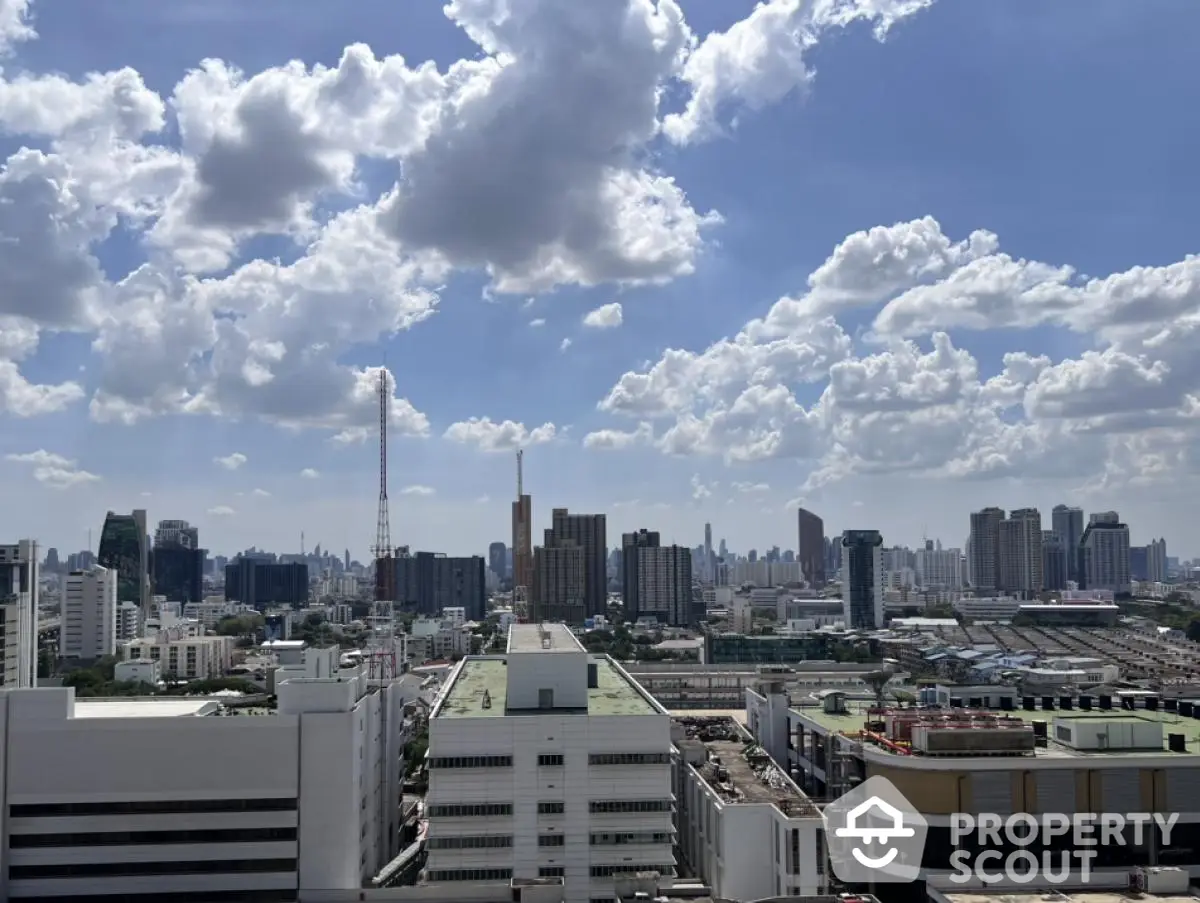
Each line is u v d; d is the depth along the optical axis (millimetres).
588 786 141375
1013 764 149750
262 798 132000
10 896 128875
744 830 143125
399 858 157750
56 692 130750
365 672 176250
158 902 130250
